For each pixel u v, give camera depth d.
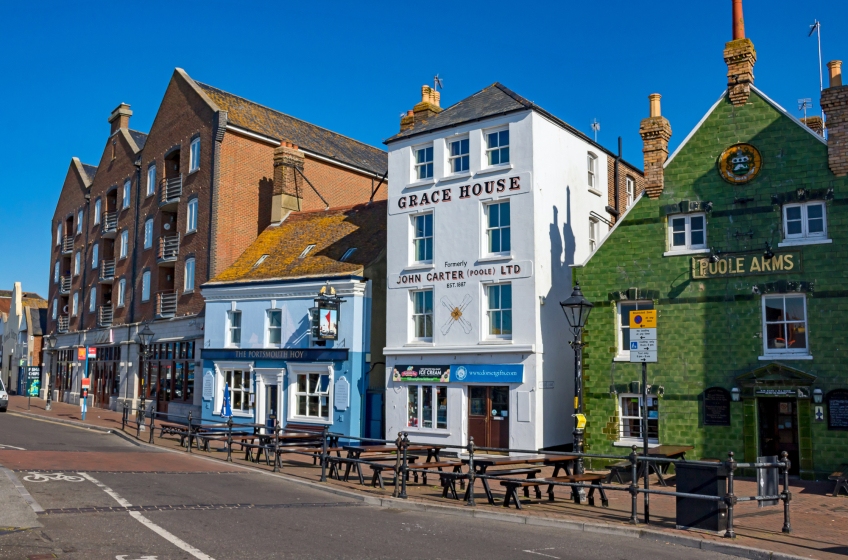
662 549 10.77
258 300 29.12
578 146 25.48
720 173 19.98
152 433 24.25
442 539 11.07
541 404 21.94
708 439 19.31
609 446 20.72
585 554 10.30
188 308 34.16
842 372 17.88
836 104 18.55
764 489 11.83
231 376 30.00
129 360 39.69
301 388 27.61
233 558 9.38
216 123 33.62
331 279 26.72
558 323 23.20
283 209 34.19
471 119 24.16
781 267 18.89
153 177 39.44
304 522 12.03
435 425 23.92
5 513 11.47
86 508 12.35
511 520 12.80
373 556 9.75
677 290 20.20
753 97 19.78
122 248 42.53
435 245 24.64
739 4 20.45
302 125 39.94
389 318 25.42
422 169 25.69
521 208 22.92
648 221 20.84
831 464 17.72
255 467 19.36
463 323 23.58
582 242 25.09
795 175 19.00
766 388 18.64
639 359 14.31
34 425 30.72
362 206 31.30
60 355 51.50
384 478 18.02
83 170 51.06
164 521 11.59
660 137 20.94
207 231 33.44
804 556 10.06
